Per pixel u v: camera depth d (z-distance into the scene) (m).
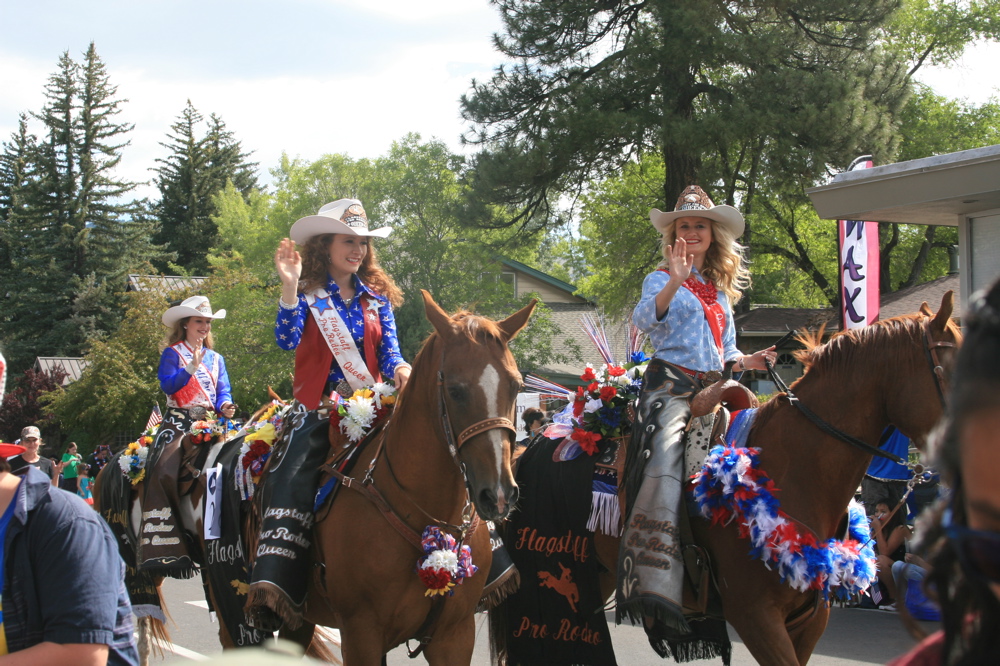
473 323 3.72
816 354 3.89
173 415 5.87
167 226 66.00
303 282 4.47
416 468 3.83
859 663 6.39
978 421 1.02
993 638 1.06
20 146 59.78
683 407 4.14
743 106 16.53
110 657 2.32
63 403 28.89
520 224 22.16
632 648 7.03
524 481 4.80
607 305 26.75
